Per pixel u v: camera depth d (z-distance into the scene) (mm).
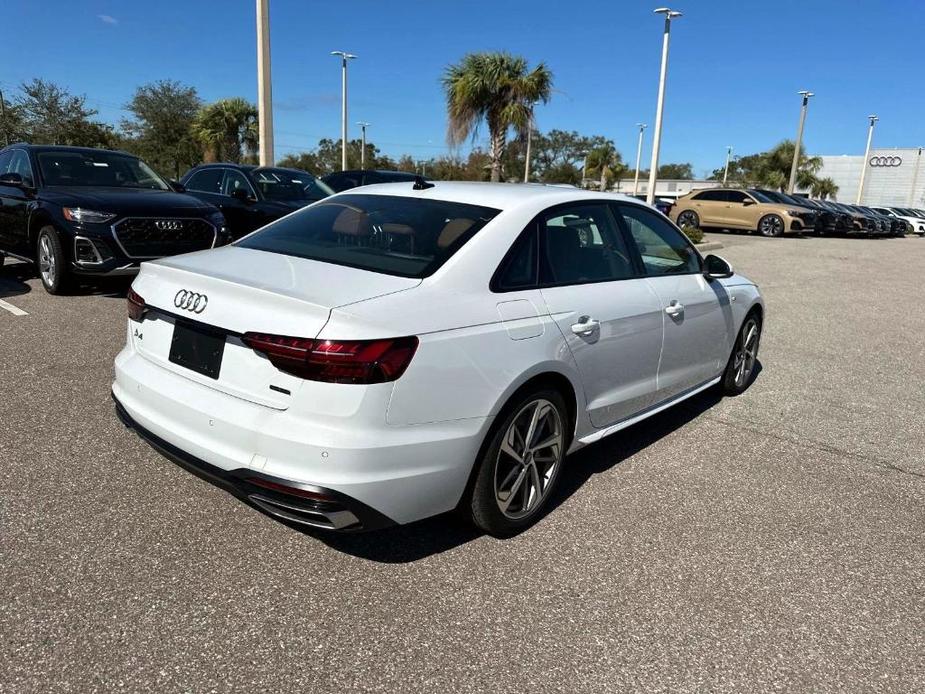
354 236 3340
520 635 2570
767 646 2598
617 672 2414
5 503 3229
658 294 4070
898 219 34375
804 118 40219
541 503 3400
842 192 72500
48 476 3504
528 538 3256
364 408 2498
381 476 2568
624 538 3312
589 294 3508
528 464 3242
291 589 2748
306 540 3096
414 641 2502
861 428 5039
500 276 3098
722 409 5344
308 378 2486
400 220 3371
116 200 7367
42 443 3867
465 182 4039
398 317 2607
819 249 20906
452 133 24109
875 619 2799
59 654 2320
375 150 69688
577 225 3664
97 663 2295
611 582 2941
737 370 5578
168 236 7488
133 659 2324
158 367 3041
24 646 2346
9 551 2865
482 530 3221
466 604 2729
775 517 3611
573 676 2381
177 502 3340
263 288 2672
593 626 2646
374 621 2594
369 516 2609
